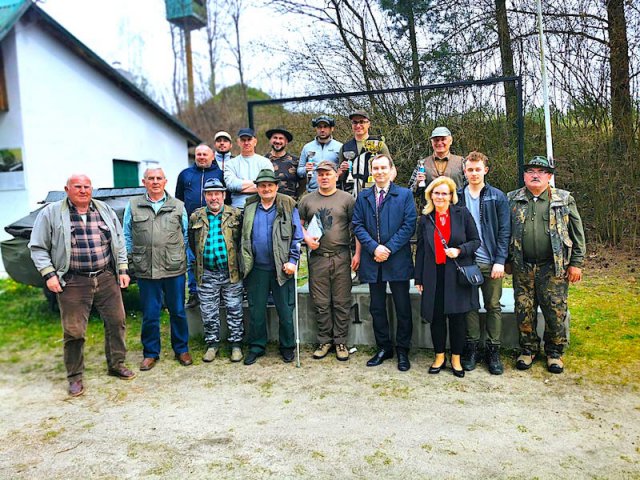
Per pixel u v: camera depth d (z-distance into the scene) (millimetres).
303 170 5066
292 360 4258
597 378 3613
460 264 3592
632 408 3186
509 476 2508
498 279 3777
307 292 4672
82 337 3738
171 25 21078
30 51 8672
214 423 3211
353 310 4504
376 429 3039
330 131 5098
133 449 2920
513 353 4113
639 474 2492
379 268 3955
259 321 4305
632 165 7164
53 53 9219
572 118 7496
